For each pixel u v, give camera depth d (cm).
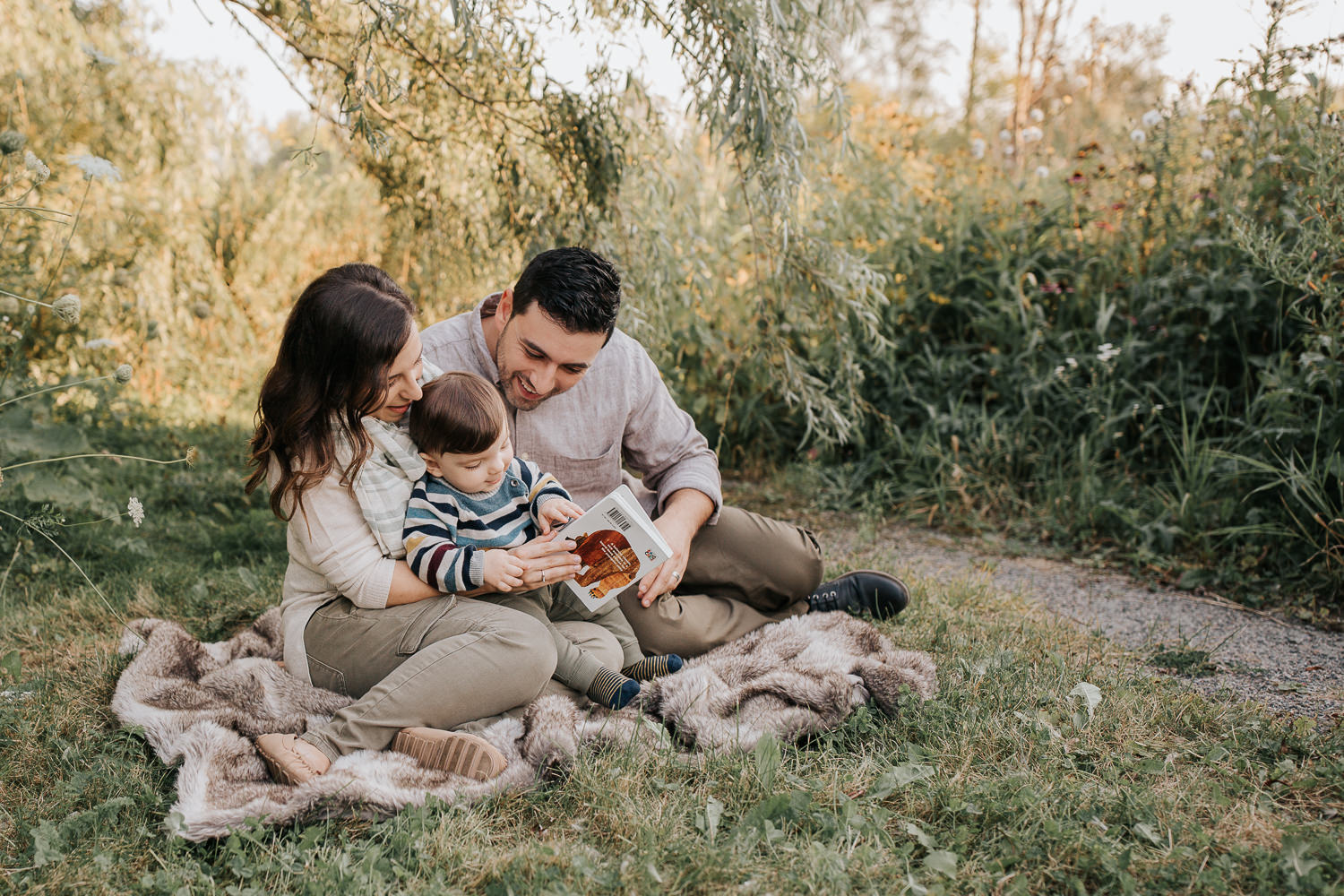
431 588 217
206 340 694
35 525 289
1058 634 303
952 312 528
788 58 336
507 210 404
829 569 377
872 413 513
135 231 615
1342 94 482
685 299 416
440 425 212
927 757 206
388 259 681
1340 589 337
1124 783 198
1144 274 482
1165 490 427
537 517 234
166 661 242
